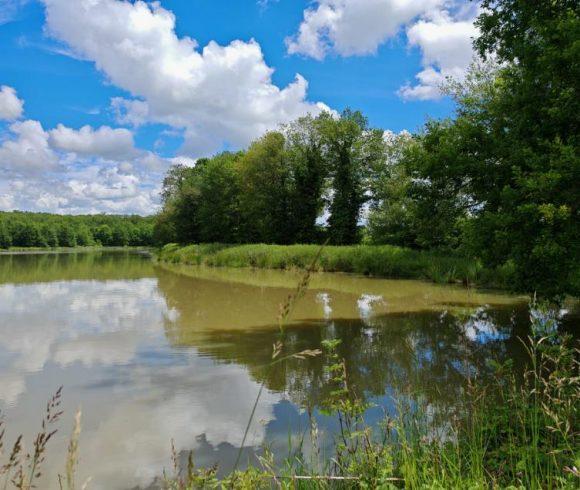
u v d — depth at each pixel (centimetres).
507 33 1172
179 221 5938
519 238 926
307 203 4531
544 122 995
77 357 923
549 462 330
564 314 1188
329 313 1391
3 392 721
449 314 1326
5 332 1159
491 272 1916
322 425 562
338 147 4372
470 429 470
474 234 1054
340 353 920
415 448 390
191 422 593
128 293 1942
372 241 3472
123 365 863
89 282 2450
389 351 922
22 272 3253
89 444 534
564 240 836
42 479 454
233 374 803
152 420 601
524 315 1270
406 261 2433
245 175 4778
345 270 2767
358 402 371
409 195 1486
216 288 2097
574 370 611
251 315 1384
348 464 377
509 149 1061
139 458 496
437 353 893
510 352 870
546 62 931
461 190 1362
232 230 5528
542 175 836
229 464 475
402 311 1396
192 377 786
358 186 4366
